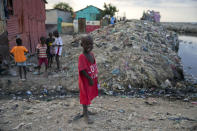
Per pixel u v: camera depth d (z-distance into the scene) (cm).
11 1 837
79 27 2605
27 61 880
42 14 1386
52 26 2572
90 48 303
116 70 655
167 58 819
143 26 1224
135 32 1026
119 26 1200
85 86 313
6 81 592
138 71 650
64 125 322
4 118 351
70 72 689
